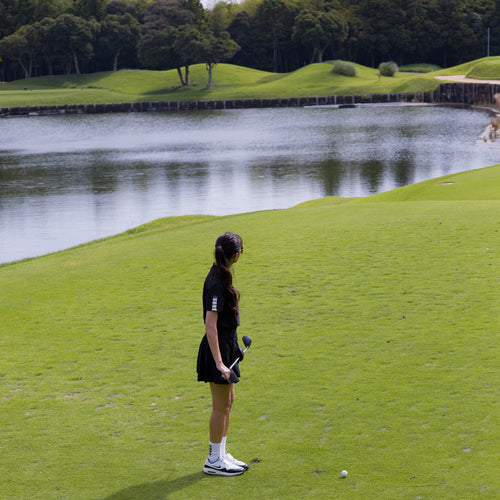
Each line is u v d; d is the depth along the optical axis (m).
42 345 8.71
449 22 157.88
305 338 8.35
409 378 6.91
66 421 6.41
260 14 164.12
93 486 5.17
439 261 11.47
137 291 11.09
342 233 14.23
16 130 86.25
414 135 64.81
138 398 6.89
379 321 8.78
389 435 5.73
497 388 6.50
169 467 5.44
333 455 5.46
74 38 138.75
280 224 16.09
